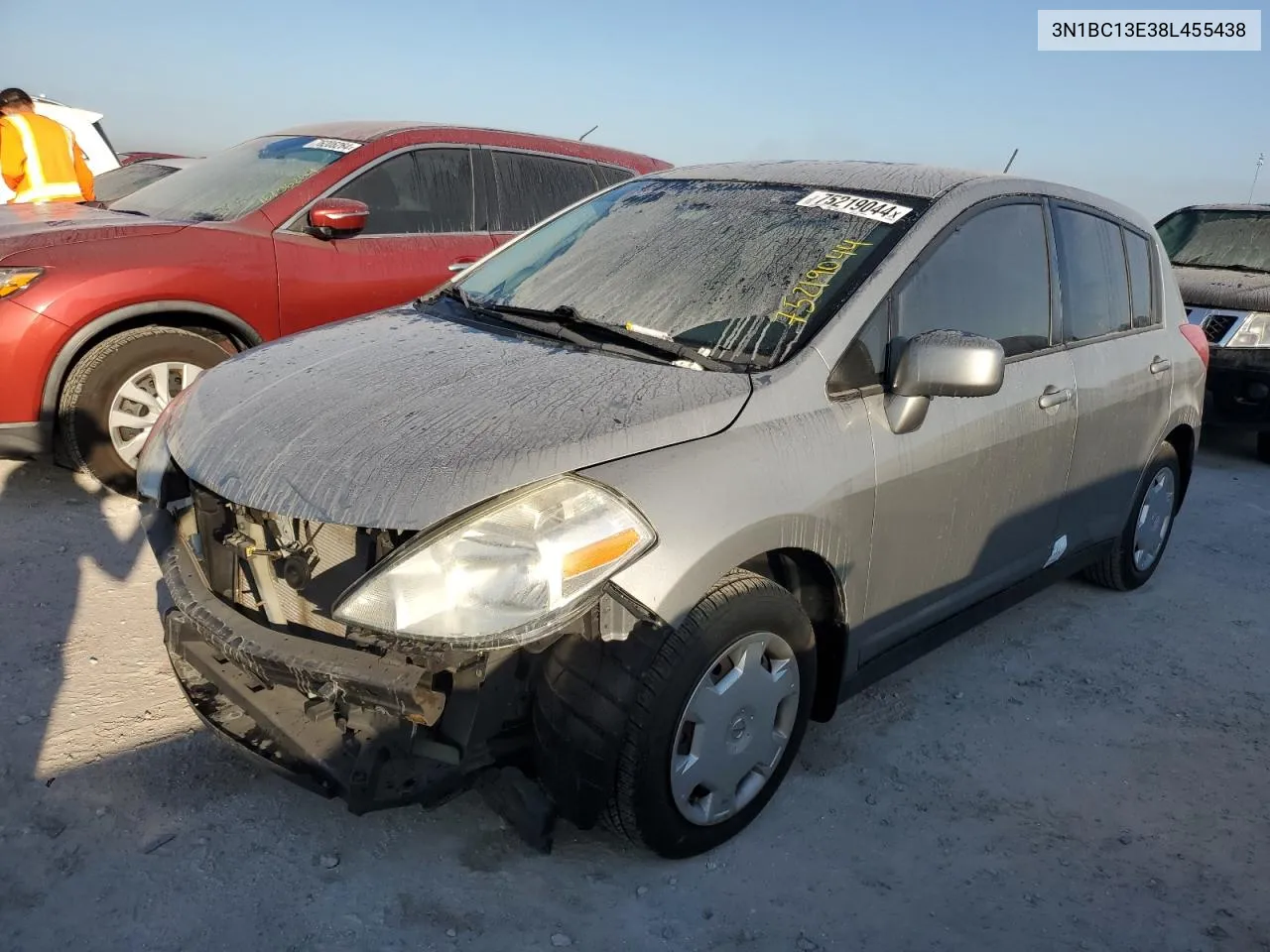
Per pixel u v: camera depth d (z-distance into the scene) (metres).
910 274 3.02
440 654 2.23
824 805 2.95
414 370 2.77
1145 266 4.29
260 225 5.10
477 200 5.89
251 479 2.41
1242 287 7.18
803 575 2.86
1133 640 4.23
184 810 2.71
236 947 2.29
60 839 2.57
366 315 3.54
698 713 2.48
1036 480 3.53
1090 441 3.80
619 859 2.65
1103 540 4.23
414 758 2.39
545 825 2.53
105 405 4.66
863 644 3.00
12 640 3.49
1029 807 3.04
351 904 2.43
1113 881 2.75
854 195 3.33
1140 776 3.25
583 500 2.28
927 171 3.54
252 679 2.58
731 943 2.41
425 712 2.21
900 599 3.09
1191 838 2.95
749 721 2.65
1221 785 3.23
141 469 2.97
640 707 2.35
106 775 2.82
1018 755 3.32
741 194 3.51
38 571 4.01
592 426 2.39
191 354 4.86
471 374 2.71
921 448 2.95
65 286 4.46
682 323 2.97
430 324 3.25
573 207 3.96
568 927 2.41
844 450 2.73
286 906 2.41
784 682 2.72
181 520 2.79
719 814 2.68
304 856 2.57
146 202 5.68
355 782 2.33
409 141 5.68
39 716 3.07
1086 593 4.68
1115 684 3.84
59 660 3.39
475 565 2.20
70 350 4.49
